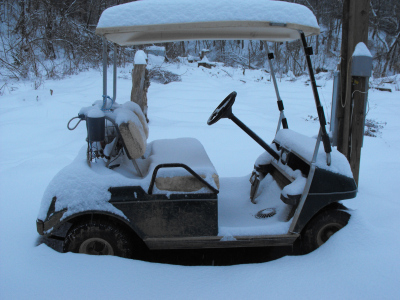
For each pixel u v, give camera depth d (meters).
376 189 3.94
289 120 8.79
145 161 2.79
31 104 8.95
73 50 15.27
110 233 2.37
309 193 2.40
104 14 2.22
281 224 2.49
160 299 1.99
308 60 2.23
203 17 2.12
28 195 3.77
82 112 2.42
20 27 15.52
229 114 2.82
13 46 14.16
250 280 2.16
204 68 20.31
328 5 36.53
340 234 2.52
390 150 5.99
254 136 2.94
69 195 2.32
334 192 2.41
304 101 12.27
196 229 2.36
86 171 2.42
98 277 2.15
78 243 2.38
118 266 2.26
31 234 2.83
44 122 7.44
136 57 7.38
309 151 2.56
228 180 3.58
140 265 2.29
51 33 15.34
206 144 6.05
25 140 6.27
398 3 35.56
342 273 2.20
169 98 11.13
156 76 15.03
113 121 2.36
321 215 2.57
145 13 2.17
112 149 2.53
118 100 9.69
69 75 13.59
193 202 2.34
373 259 2.28
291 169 2.76
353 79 3.69
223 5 2.12
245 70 22.83
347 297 1.99
